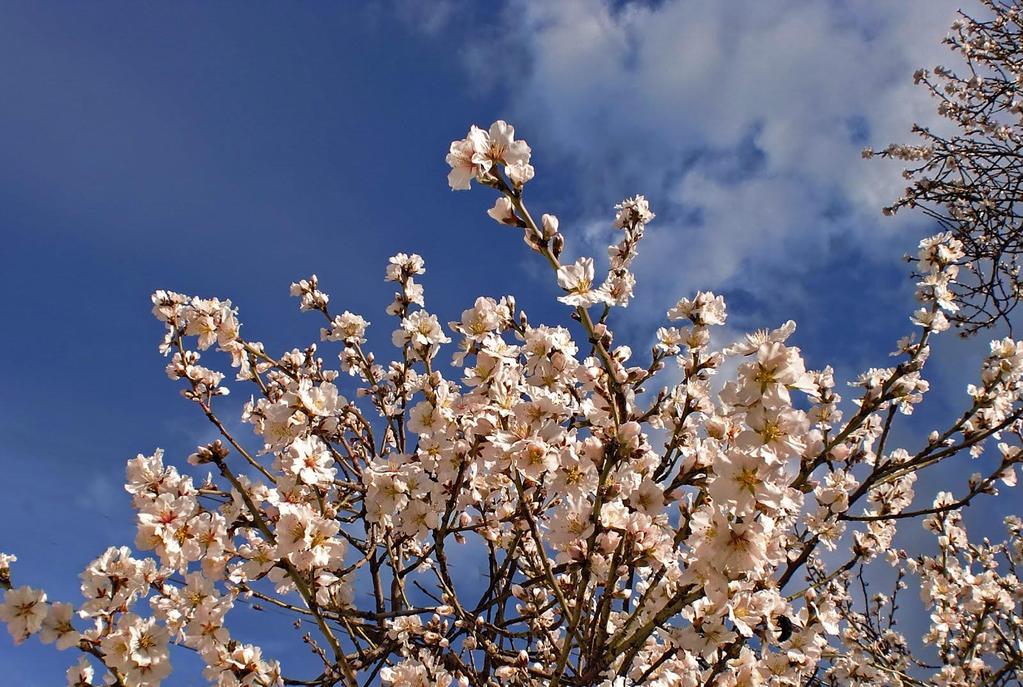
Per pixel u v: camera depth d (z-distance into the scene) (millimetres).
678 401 3637
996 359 3928
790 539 4648
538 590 4637
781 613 3297
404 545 5117
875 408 3658
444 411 3930
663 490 2975
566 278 2977
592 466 3137
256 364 5094
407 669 3879
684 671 3842
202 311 4566
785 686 3709
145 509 3396
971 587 5738
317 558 3303
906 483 4703
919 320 3812
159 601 3521
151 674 3211
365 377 5113
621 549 3023
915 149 8305
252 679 3711
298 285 5117
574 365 3318
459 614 3979
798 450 2408
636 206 3895
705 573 2709
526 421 3211
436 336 4285
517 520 4273
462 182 2883
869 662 5527
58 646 3184
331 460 3828
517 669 3756
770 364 2438
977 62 8062
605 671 3609
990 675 5809
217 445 3418
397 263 4836
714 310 3238
